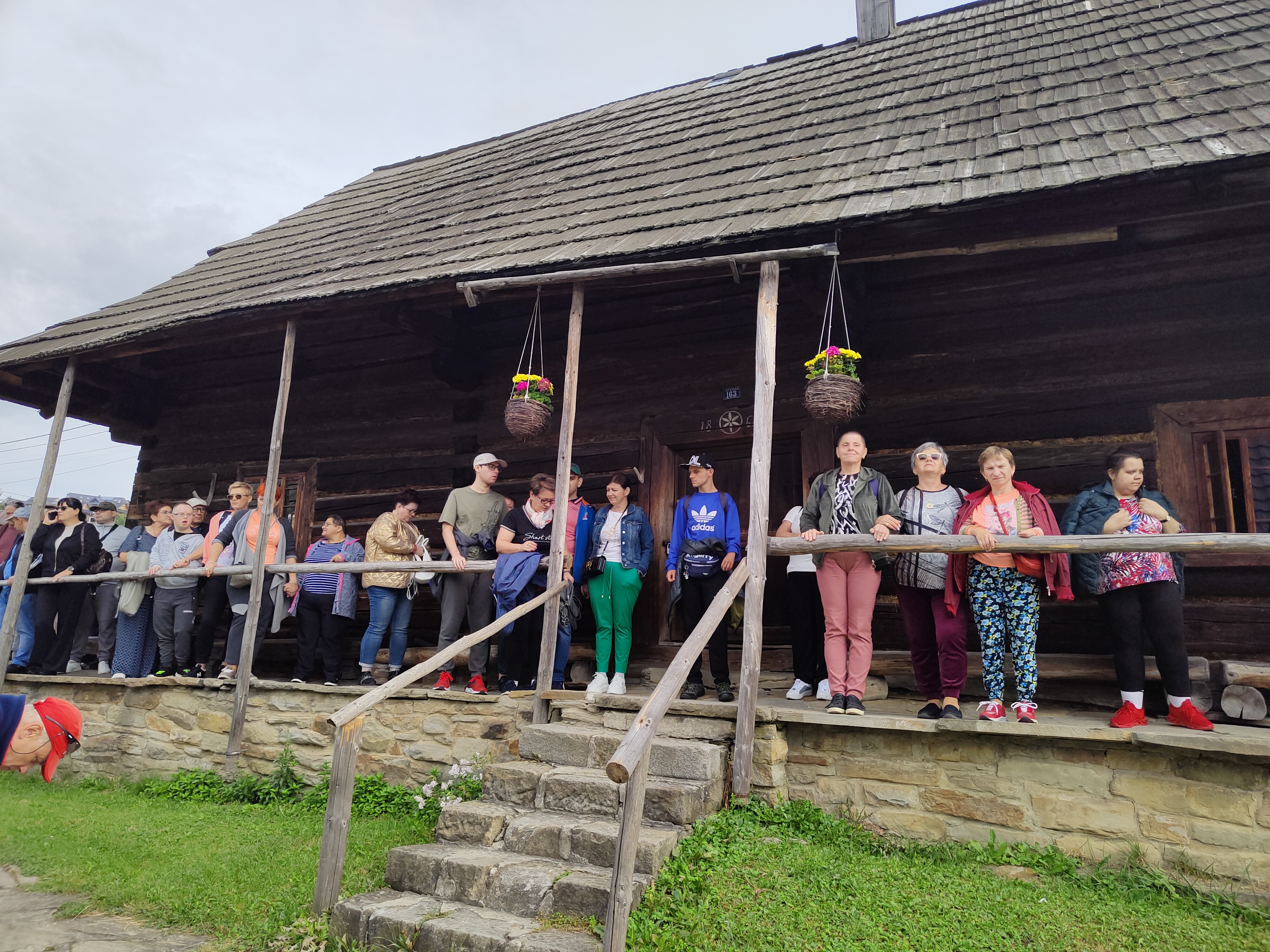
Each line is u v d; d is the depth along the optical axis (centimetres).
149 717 714
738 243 549
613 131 983
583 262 591
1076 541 414
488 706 574
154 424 1020
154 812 584
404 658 709
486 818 417
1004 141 588
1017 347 651
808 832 433
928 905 351
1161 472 589
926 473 501
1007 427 643
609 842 381
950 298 674
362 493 882
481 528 660
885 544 448
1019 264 654
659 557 729
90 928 383
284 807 591
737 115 876
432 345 838
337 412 916
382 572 619
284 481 932
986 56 806
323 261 859
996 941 323
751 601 466
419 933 347
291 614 739
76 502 809
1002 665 448
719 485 738
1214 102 541
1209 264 602
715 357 752
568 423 578
